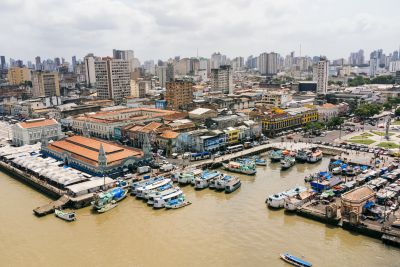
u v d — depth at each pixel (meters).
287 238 107.38
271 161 191.00
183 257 98.00
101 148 156.25
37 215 127.31
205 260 96.31
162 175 162.75
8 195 149.38
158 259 97.44
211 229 114.12
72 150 185.00
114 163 162.12
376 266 92.00
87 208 133.62
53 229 116.81
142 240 108.12
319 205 126.38
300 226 115.06
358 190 121.50
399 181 145.88
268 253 99.12
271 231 111.94
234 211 127.69
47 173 157.62
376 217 114.00
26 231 115.50
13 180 170.38
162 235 111.00
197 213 126.81
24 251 103.19
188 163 181.38
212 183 151.50
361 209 115.19
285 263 94.06
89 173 163.38
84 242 107.75
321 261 94.81
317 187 142.25
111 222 121.19
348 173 160.75
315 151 196.12
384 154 188.25
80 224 120.06
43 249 104.19
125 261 96.88
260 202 135.12
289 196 132.00
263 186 152.50
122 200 140.00
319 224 116.06
